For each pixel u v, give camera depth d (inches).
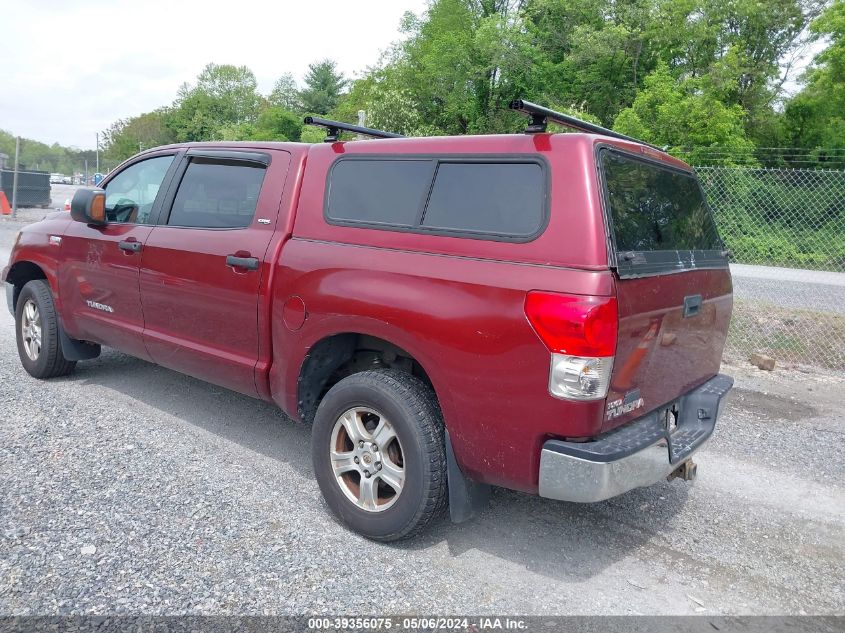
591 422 105.0
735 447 197.0
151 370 237.3
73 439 171.3
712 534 143.6
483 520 144.8
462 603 113.0
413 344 120.1
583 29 1209.4
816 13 1237.1
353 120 1739.7
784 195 541.3
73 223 205.3
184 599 108.2
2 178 1052.5
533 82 1417.3
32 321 218.5
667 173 138.6
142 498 141.9
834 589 124.6
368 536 130.1
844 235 538.3
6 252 547.2
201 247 161.6
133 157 196.5
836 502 162.1
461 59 1477.6
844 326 354.3
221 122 3464.6
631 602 116.6
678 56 1262.3
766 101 1288.1
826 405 244.7
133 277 180.7
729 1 1184.8
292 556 123.4
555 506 153.6
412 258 123.0
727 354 320.2
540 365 105.7
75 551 119.8
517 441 110.5
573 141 111.2
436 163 127.1
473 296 112.6
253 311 150.3
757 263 552.4
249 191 158.7
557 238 107.6
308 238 142.5
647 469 114.0
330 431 133.7
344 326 130.0
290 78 3329.2
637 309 109.7
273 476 157.9
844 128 1221.1
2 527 125.8
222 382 163.0
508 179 116.6
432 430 121.5
